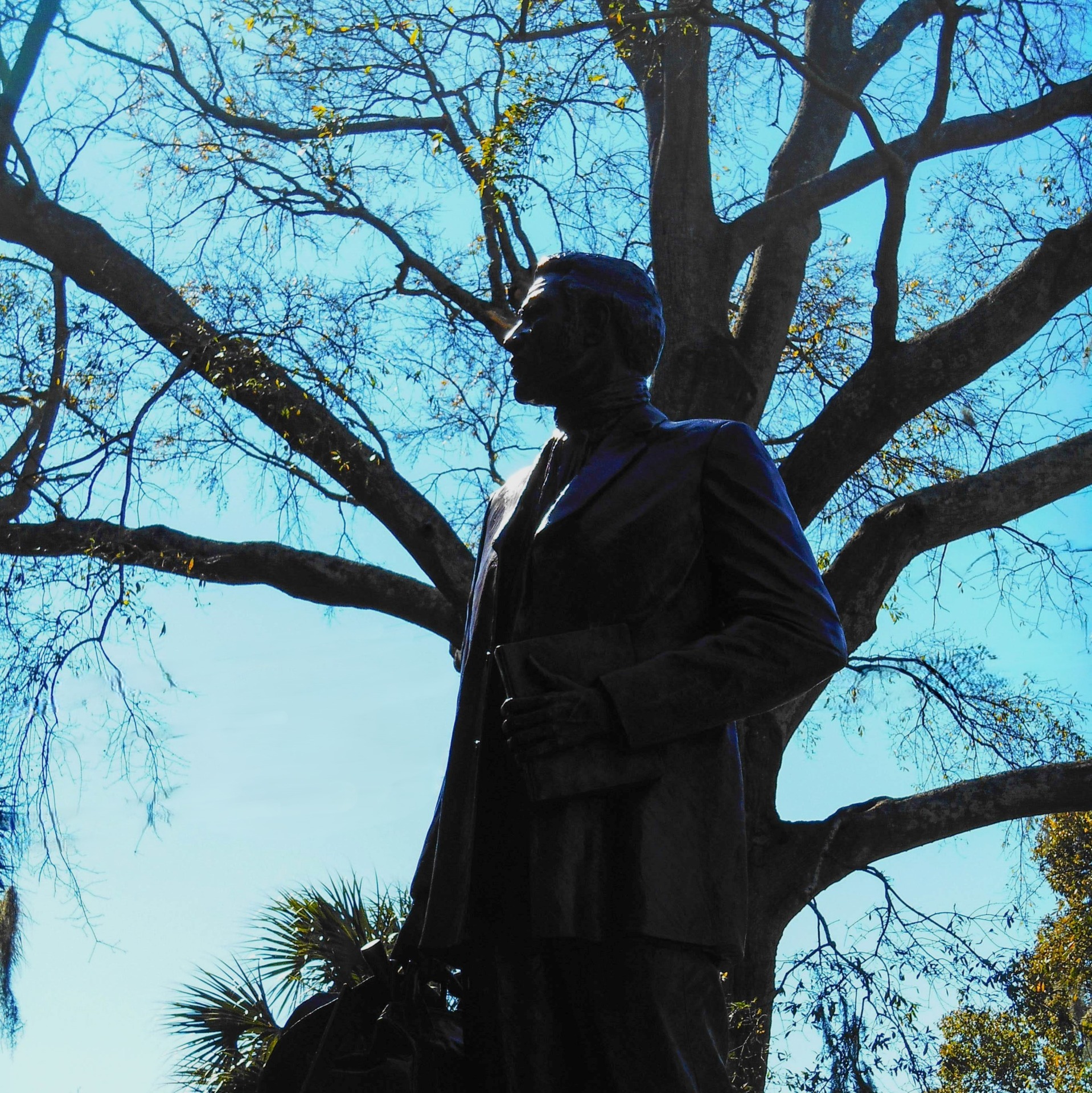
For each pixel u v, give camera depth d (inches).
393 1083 76.3
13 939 305.6
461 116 414.9
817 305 461.4
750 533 79.1
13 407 384.8
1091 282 364.5
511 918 77.3
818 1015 321.1
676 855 73.7
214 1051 337.7
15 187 378.3
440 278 411.2
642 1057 71.9
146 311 369.1
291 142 414.6
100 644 318.7
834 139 444.1
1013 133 395.2
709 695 73.9
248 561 378.6
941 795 368.8
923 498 366.6
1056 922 442.3
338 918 352.2
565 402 88.4
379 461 363.3
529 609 80.6
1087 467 372.8
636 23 341.1
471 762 80.0
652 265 387.5
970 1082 334.0
